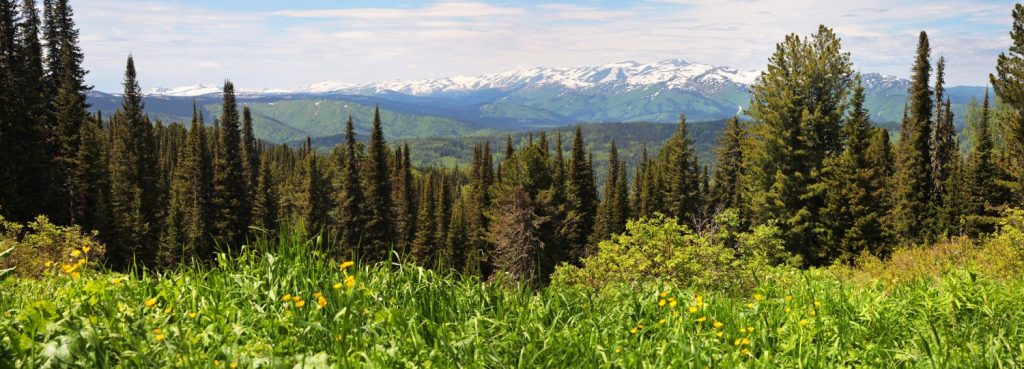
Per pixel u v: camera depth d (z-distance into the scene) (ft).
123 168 232.94
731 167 207.21
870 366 15.26
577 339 15.19
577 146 236.43
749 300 23.47
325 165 320.91
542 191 161.99
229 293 15.66
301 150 547.90
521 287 19.19
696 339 15.97
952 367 14.33
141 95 258.78
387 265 18.15
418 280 17.56
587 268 52.49
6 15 162.71
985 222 150.10
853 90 132.77
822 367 14.79
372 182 237.45
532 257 143.23
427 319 15.69
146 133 263.08
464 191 381.19
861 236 126.41
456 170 570.46
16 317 12.52
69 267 15.12
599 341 15.43
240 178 244.63
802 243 130.41
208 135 382.83
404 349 13.50
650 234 50.88
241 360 11.87
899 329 18.01
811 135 131.95
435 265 19.39
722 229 65.92
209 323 14.28
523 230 148.05
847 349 16.40
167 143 427.33
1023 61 129.90
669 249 49.65
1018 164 142.92
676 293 20.17
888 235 142.51
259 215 238.68
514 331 15.97
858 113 136.15
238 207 239.91
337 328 13.70
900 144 183.73
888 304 20.03
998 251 45.09
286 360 11.98
